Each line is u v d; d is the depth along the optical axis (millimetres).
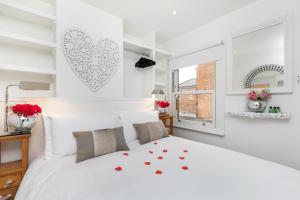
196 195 905
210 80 2816
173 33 3176
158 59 3684
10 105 1741
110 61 2375
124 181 1053
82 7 2117
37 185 1141
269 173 1149
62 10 1953
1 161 1757
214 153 1592
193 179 1077
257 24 2158
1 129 1744
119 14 2457
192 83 3148
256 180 1055
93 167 1261
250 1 2203
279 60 1986
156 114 2484
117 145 1673
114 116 2021
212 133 2729
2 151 1765
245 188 967
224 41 2541
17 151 1859
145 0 2137
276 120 2018
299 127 1833
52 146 1534
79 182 1045
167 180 1065
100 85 2275
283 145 1955
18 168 1573
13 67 1616
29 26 1942
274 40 2031
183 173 1164
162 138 2207
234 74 2414
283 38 1956
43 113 1820
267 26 2080
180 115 3389
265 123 2119
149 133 2027
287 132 1926
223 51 2578
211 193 923
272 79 2041
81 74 2100
